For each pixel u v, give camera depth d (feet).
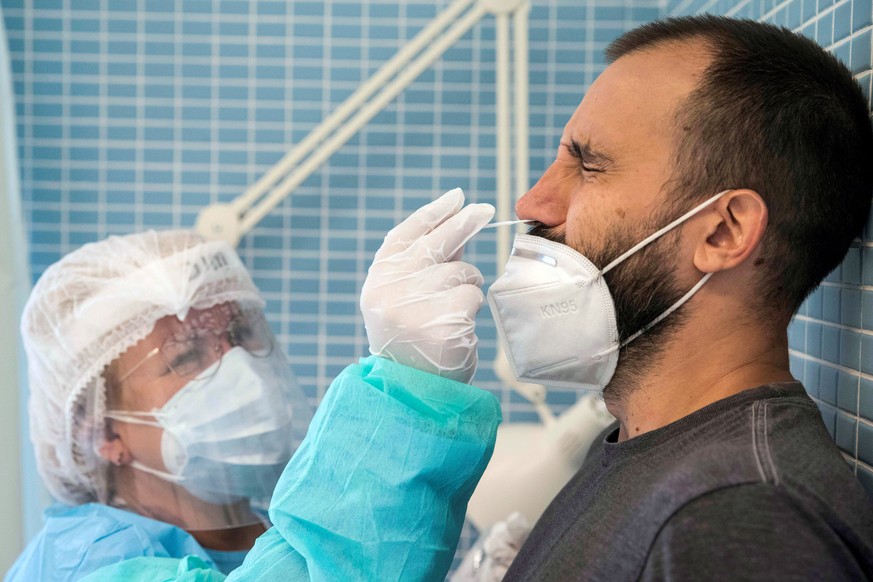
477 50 6.06
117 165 6.19
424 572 2.58
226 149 6.18
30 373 3.92
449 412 2.63
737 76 2.32
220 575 3.14
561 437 4.51
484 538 4.12
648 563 1.91
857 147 2.36
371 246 6.17
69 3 6.11
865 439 2.47
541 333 2.55
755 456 1.94
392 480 2.55
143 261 3.91
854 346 2.55
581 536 2.24
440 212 2.93
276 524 2.67
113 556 3.42
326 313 6.21
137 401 3.78
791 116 2.28
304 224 6.16
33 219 6.20
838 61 2.45
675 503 1.91
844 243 2.40
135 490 3.90
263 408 3.92
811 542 1.77
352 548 2.54
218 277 4.03
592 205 2.47
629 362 2.49
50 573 3.42
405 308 2.69
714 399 2.39
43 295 3.87
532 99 6.09
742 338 2.39
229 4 6.11
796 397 2.28
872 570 1.88
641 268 2.41
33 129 6.17
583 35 6.06
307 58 6.13
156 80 6.15
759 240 2.30
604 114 2.48
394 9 6.10
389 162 6.13
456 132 6.10
